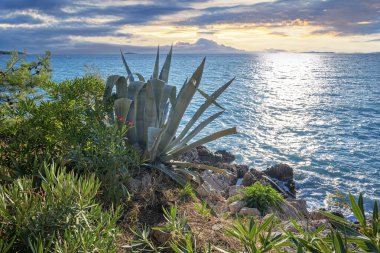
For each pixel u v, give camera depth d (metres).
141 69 127.94
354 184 19.19
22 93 6.73
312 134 31.06
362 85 85.56
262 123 34.41
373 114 42.84
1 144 6.30
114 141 6.09
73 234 3.58
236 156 22.73
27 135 5.81
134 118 7.57
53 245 3.49
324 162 22.72
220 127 30.17
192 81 7.00
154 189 5.94
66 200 3.68
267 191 8.16
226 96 55.25
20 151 5.55
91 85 7.29
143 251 4.37
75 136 6.06
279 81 98.69
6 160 5.54
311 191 17.64
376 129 34.00
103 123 6.73
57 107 6.14
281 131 31.47
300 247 1.90
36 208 3.64
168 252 4.33
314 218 9.55
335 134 31.47
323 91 70.81
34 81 6.80
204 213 4.52
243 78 103.06
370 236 1.80
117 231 3.98
